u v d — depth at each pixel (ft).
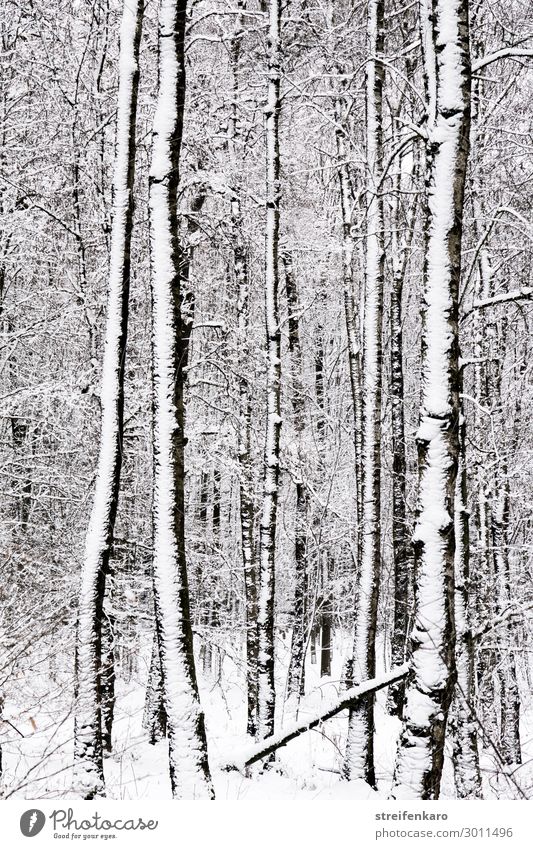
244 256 44.83
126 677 43.16
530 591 40.96
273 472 36.37
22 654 20.74
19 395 35.96
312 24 41.88
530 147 27.14
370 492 30.40
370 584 29.81
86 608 24.45
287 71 40.78
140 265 40.55
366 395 30.99
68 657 26.55
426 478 16.89
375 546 30.14
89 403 35.47
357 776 27.58
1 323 42.06
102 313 39.32
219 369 41.22
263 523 36.35
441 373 17.04
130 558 39.73
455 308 17.26
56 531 40.40
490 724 30.17
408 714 16.37
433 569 16.48
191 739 19.76
